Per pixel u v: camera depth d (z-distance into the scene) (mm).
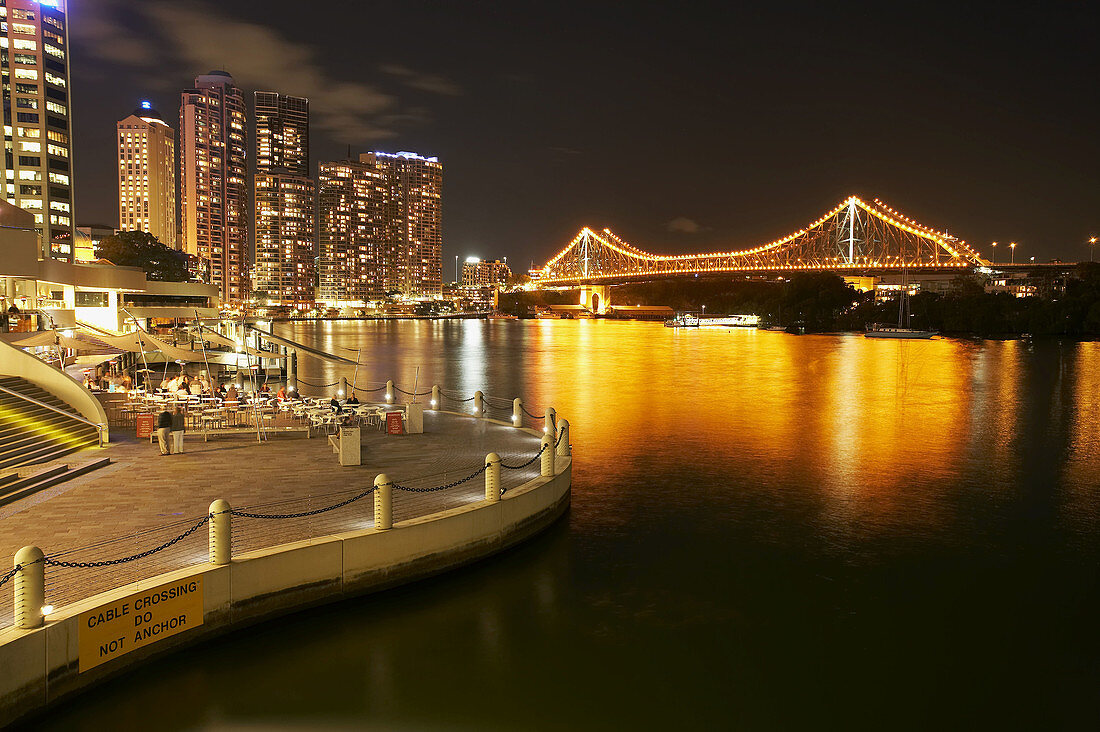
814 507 20422
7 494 14883
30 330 35500
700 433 32000
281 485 16531
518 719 10492
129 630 10688
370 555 13398
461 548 14805
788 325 159625
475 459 19906
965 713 10805
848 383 54344
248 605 12062
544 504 17422
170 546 12617
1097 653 12477
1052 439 31234
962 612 13953
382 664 11844
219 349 52188
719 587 14898
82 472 17266
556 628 13094
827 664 12062
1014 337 130375
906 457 27219
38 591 9898
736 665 11992
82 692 10320
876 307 157250
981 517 19672
